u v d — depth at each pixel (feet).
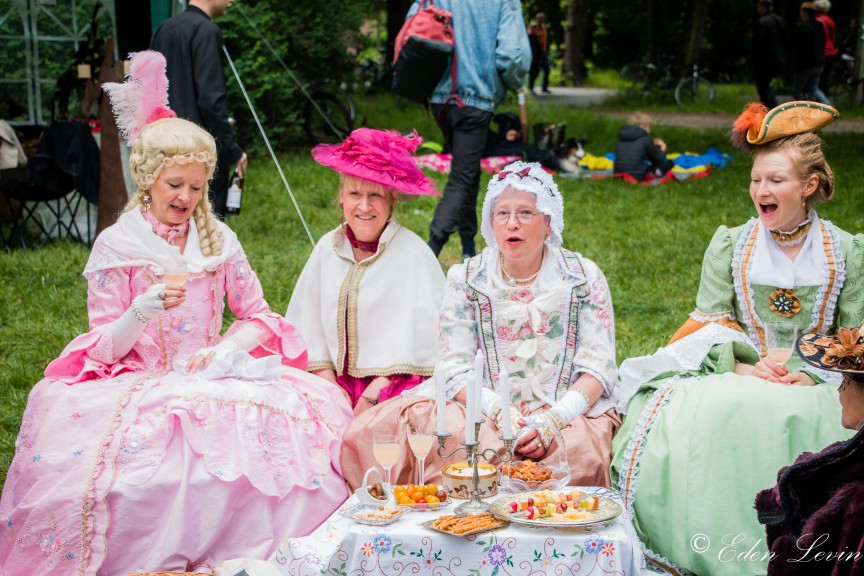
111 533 11.14
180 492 11.25
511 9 23.56
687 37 88.58
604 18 127.03
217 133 22.74
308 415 12.46
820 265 12.85
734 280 13.32
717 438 11.52
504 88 24.00
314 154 14.34
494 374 13.00
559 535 9.84
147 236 12.87
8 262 24.91
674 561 11.54
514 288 12.96
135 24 29.37
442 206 23.68
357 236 14.44
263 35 43.11
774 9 97.71
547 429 11.98
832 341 9.66
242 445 11.59
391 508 10.42
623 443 12.26
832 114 12.53
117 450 11.35
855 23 81.10
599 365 12.76
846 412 9.57
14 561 11.22
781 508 9.34
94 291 12.78
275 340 13.89
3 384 17.66
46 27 31.53
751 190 12.91
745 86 108.47
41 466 11.37
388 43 63.41
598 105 81.46
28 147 29.48
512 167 12.71
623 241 29.53
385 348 14.23
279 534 11.73
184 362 12.71
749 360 13.25
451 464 11.44
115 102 13.35
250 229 29.60
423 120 54.75
